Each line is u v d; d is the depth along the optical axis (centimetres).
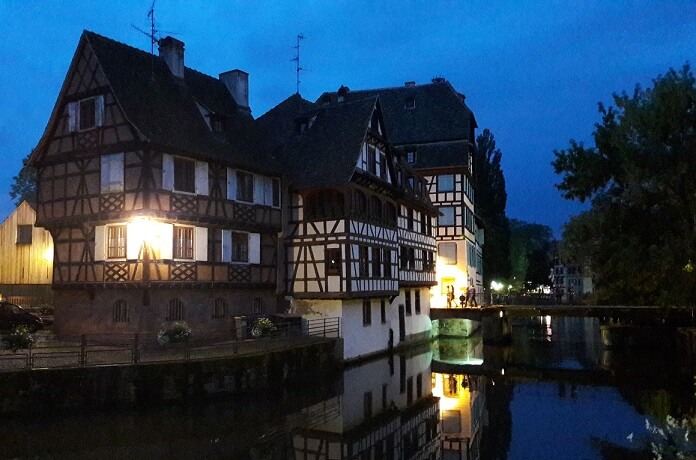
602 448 1381
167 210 1958
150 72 2228
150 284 1892
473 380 2328
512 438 1484
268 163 2439
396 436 1503
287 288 2486
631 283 2255
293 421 1611
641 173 2062
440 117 4144
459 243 3866
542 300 4262
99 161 2016
